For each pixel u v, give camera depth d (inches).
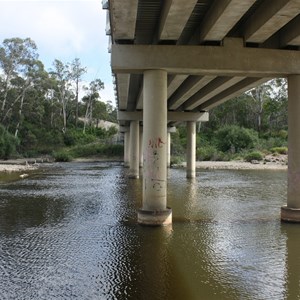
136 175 1418.6
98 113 4515.3
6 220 618.5
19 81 3376.0
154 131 583.8
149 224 576.4
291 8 450.9
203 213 679.7
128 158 2197.3
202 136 3535.9
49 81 3725.4
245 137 3058.6
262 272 375.6
